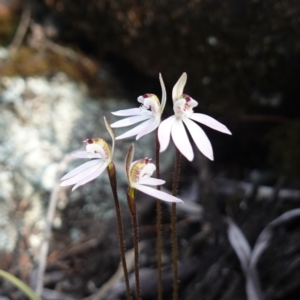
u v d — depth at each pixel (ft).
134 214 0.54
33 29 1.37
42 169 1.13
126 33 1.20
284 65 1.02
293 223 0.96
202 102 1.19
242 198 1.09
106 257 1.03
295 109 1.15
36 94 1.25
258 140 1.24
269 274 0.88
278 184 1.03
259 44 1.00
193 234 1.09
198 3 1.01
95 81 1.34
